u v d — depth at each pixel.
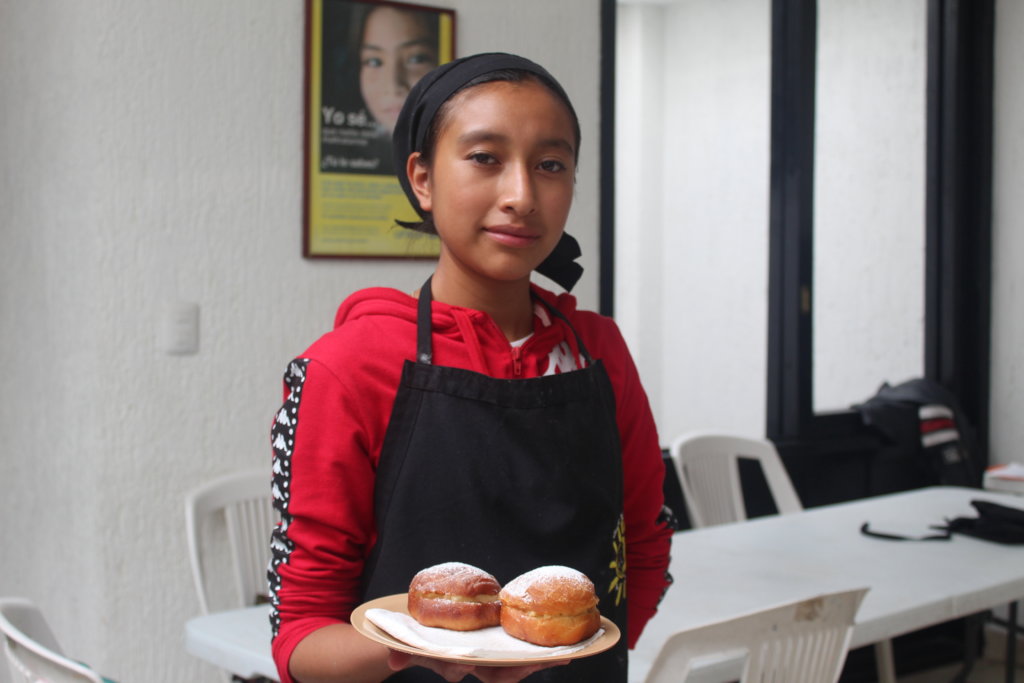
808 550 2.14
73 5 2.19
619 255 4.43
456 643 0.69
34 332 2.43
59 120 2.27
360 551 0.83
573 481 0.84
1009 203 3.59
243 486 2.27
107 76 2.20
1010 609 2.69
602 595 0.85
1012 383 3.60
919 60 3.67
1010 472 2.82
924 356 3.72
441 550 0.80
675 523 1.03
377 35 2.52
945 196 3.64
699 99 4.18
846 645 1.36
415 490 0.80
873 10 3.59
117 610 2.27
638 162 4.35
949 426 3.44
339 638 0.76
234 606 2.41
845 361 3.60
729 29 4.03
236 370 2.40
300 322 2.48
